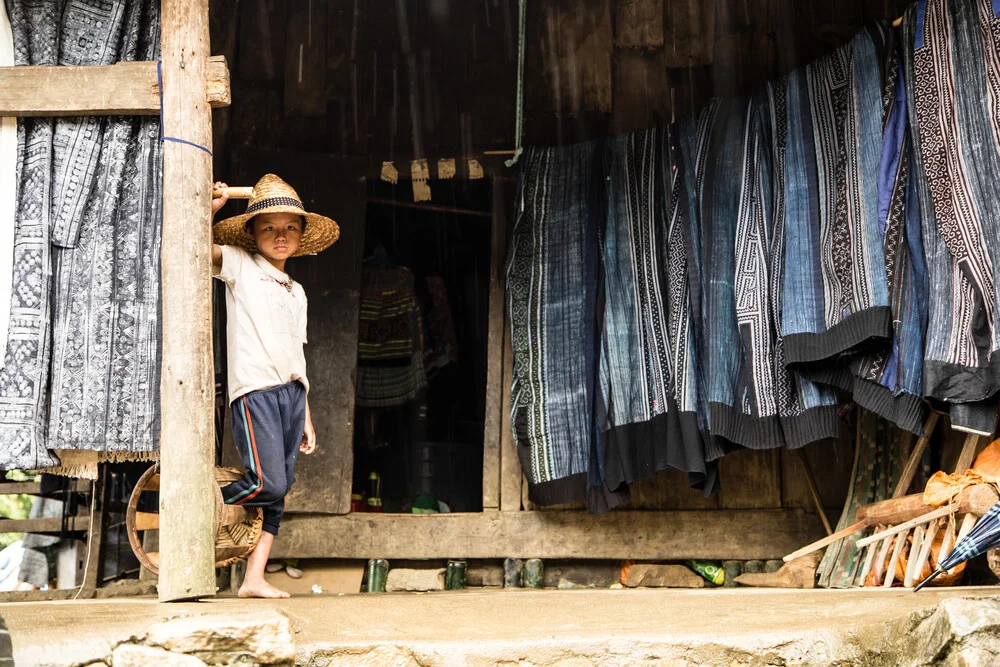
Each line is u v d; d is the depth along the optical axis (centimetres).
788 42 686
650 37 705
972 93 495
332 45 709
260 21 704
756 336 575
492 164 704
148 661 313
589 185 659
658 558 657
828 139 563
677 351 607
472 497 825
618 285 639
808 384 561
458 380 952
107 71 426
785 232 570
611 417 627
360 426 811
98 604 389
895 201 522
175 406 403
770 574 618
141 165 434
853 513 608
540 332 653
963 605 341
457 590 635
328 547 650
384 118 707
